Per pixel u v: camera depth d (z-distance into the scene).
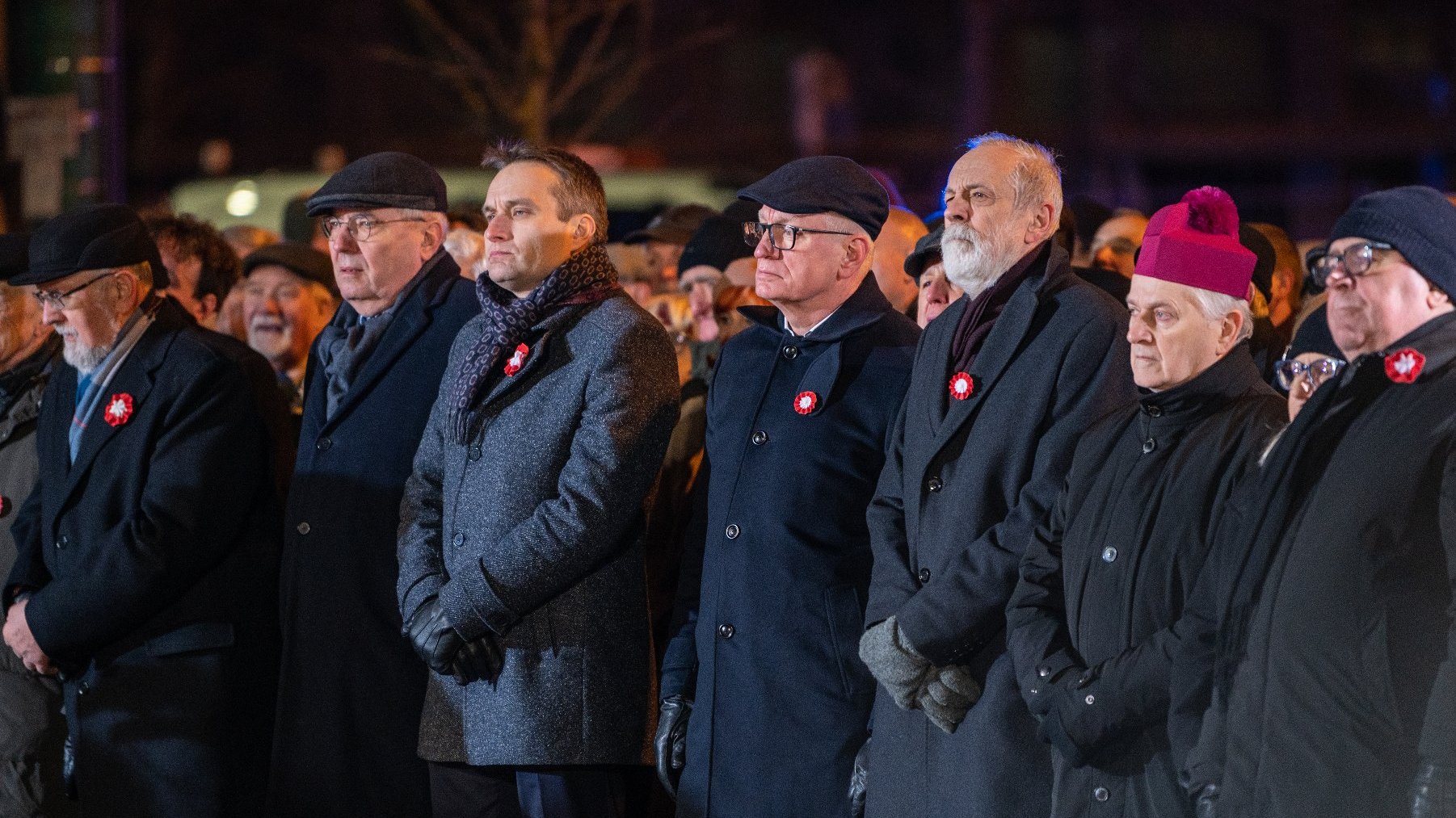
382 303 8.92
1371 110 45.16
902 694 7.05
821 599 7.59
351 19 40.12
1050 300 7.23
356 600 8.59
